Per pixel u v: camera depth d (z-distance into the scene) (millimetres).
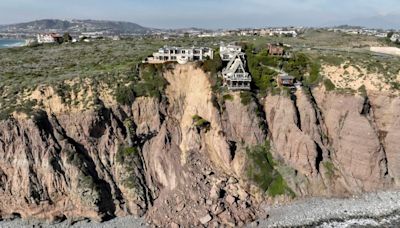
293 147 85875
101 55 119938
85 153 79875
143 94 88625
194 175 80375
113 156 81562
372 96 89625
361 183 84938
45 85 84438
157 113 87938
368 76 92250
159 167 81688
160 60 102188
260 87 93000
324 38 185500
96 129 81375
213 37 180625
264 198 80062
